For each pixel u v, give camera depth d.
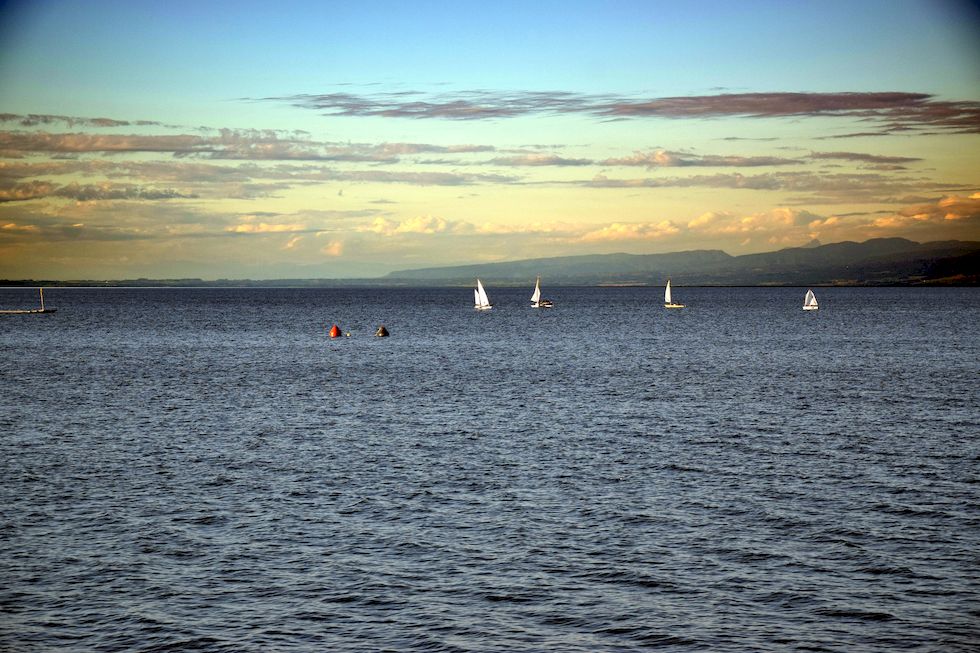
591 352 135.88
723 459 52.78
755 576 33.50
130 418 68.75
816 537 37.78
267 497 44.12
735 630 29.17
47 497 43.88
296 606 30.92
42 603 31.06
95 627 29.31
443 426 64.94
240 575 33.56
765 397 81.50
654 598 31.55
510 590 32.22
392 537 37.84
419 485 46.47
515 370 107.88
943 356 127.19
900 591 32.09
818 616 30.11
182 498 43.88
